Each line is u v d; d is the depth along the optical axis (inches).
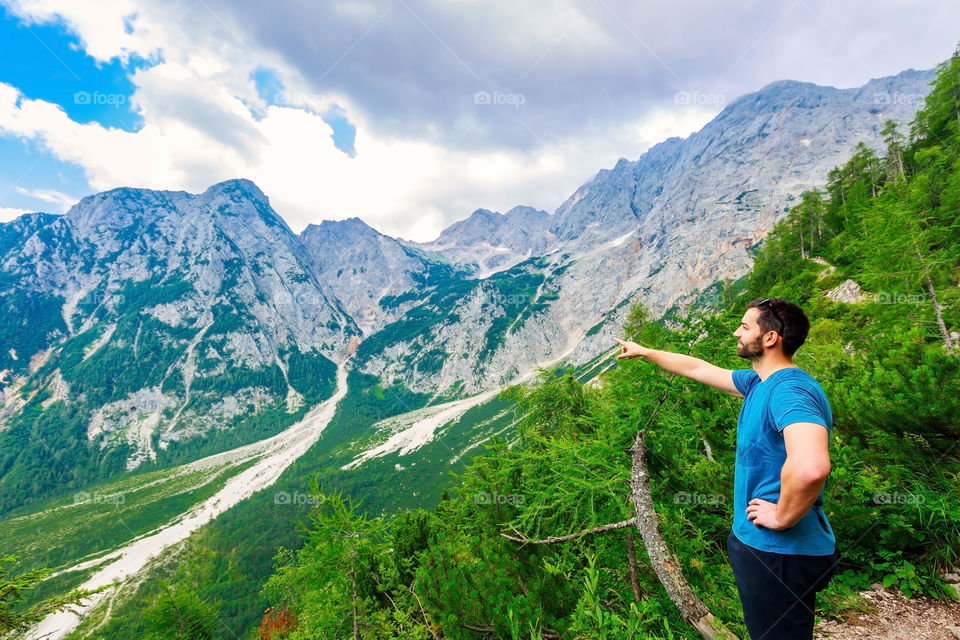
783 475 69.9
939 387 159.8
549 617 158.1
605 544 179.5
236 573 3946.9
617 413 171.8
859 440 200.8
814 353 267.4
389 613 287.4
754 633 80.4
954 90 1683.1
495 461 225.3
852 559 179.2
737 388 99.2
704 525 187.0
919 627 144.6
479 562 186.5
